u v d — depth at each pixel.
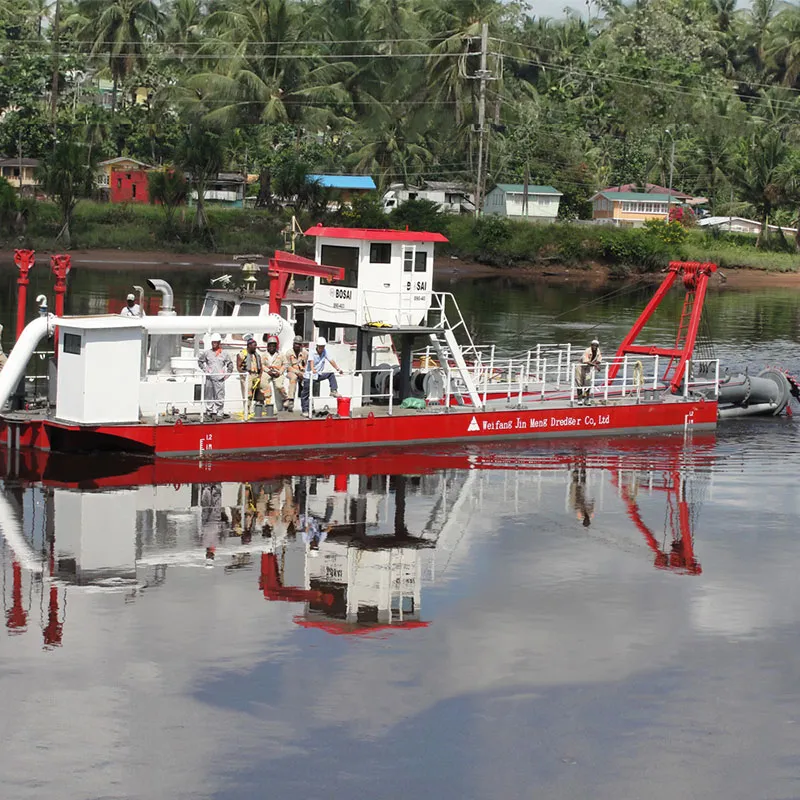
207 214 104.50
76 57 118.94
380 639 19.48
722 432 38.62
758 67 172.75
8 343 48.09
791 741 16.73
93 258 93.00
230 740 16.22
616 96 140.75
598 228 110.62
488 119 118.56
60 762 15.55
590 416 36.38
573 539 25.53
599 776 15.73
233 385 31.50
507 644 19.55
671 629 20.48
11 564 22.23
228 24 117.19
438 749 16.20
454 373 35.78
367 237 32.78
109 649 18.72
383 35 132.38
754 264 110.12
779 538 26.14
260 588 21.58
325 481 29.16
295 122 118.25
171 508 26.16
